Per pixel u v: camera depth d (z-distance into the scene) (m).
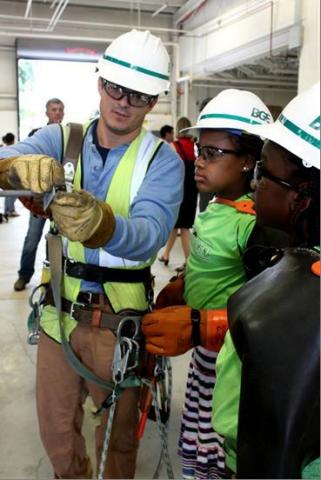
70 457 1.37
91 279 1.22
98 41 8.52
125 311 1.23
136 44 1.14
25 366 2.56
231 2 6.85
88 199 0.88
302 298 0.62
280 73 8.48
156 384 1.28
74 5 8.55
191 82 8.87
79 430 1.41
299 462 0.60
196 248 1.40
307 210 0.71
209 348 1.21
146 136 1.23
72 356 1.21
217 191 1.37
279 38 5.55
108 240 0.94
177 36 9.18
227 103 1.34
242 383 0.63
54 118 3.77
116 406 1.30
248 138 1.31
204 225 1.38
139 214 1.11
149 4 8.52
